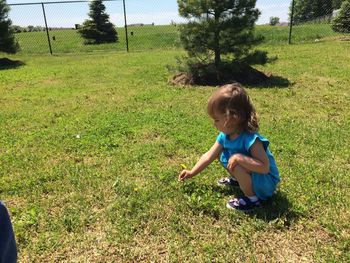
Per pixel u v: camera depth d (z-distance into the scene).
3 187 3.95
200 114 6.39
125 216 3.34
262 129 5.52
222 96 3.19
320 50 14.21
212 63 9.70
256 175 3.28
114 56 16.02
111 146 5.05
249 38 9.46
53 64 14.05
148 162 4.48
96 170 4.31
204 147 4.86
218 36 9.41
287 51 14.49
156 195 3.63
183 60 9.94
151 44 21.45
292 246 2.93
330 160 4.41
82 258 2.86
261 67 11.21
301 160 4.43
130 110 6.82
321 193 3.62
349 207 3.40
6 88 9.50
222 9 9.27
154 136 5.39
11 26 16.92
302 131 5.42
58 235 3.10
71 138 5.39
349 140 5.03
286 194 3.60
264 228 3.12
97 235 3.12
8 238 1.09
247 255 2.83
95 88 9.05
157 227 3.16
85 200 3.64
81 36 26.59
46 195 3.80
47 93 8.66
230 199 3.56
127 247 2.96
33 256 2.88
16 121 6.37
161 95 7.98
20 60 15.65
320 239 3.01
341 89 8.16
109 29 26.66
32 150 4.99
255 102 7.20
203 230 3.12
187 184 3.82
